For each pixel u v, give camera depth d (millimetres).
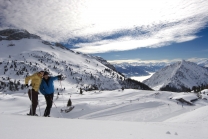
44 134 2918
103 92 110688
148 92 105250
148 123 6434
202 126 6414
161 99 91750
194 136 4324
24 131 3023
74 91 160000
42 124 3914
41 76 6891
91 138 2941
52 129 3412
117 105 71438
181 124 6711
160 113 63062
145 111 65500
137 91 106438
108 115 59281
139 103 75312
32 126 3551
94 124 4660
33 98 6723
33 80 6812
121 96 96812
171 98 93625
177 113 63750
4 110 61375
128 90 112312
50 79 7148
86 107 63906
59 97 92688
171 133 4453
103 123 5074
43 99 70750
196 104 88750
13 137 2584
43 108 45375
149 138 3408
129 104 73062
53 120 4730
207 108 17531
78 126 4062
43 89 7078
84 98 92125
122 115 59531
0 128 3127
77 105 64312
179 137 3922
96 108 65250
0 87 182000
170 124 6570
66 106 61719
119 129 4156
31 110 6668
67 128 3688
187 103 88062
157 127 5355
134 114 60938
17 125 3525
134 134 3654
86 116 56969
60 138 2748
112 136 3238
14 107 66938
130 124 5477
